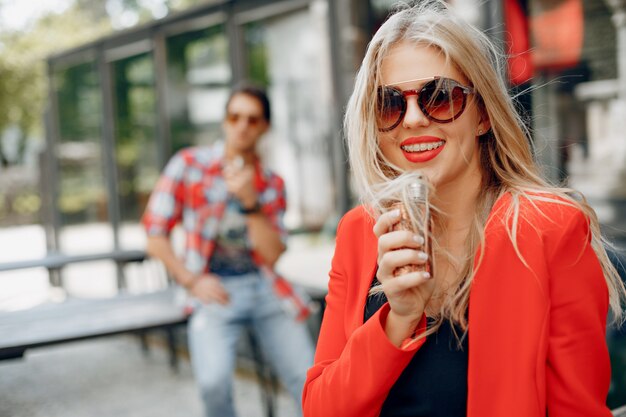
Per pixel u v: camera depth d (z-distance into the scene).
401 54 1.11
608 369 1.04
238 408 3.92
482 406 1.01
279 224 2.84
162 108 5.54
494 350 1.02
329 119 4.57
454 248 1.15
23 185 18.11
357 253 1.21
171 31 5.41
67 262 4.07
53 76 7.30
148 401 4.22
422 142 1.10
